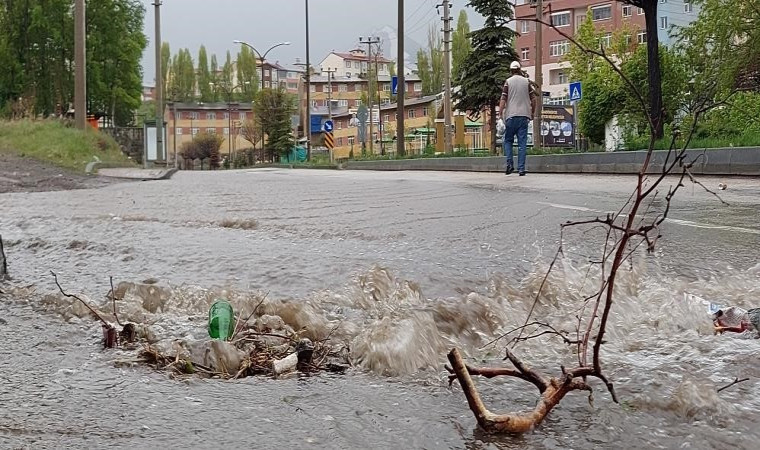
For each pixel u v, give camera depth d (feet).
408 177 53.62
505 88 47.78
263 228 19.02
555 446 5.43
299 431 5.76
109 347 8.24
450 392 6.71
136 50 183.21
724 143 42.86
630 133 64.28
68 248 15.80
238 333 8.63
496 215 21.84
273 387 6.91
